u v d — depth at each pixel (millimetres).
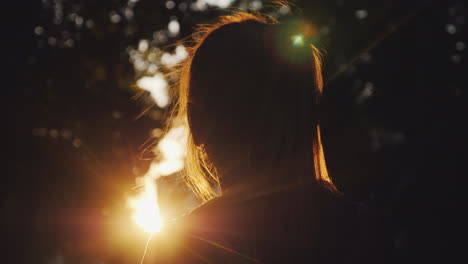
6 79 11312
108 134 9531
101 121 9930
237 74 1116
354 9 12898
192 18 9719
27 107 11281
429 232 9961
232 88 1115
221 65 1122
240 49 1129
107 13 11516
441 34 12883
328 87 10352
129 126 8055
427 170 11211
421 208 10391
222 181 1145
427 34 12883
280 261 1087
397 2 13125
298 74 1159
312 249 1116
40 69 11453
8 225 11320
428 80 12625
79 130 10234
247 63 1121
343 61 12617
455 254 9617
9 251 11281
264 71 1125
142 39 11031
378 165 10992
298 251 1103
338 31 12500
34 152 11164
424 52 12742
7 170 11289
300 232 1110
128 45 11242
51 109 10883
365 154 10914
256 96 1117
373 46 12812
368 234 1199
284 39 1164
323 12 11336
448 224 10047
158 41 11102
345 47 12711
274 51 1144
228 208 1113
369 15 13172
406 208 10312
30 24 11648
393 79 12891
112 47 11203
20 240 11320
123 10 11484
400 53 12930
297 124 1138
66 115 10820
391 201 10414
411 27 12859
